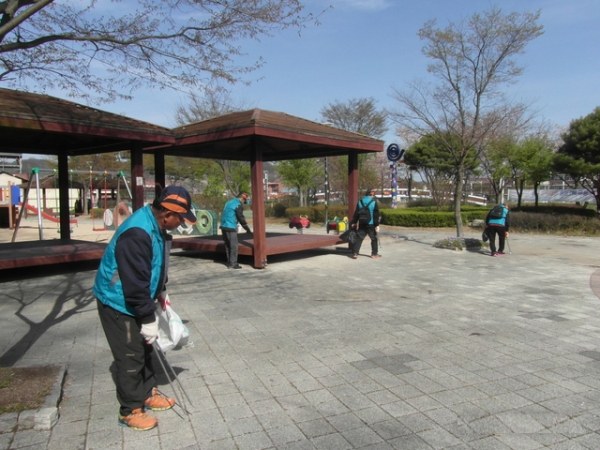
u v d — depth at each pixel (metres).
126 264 2.82
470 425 3.22
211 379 3.97
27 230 20.30
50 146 11.26
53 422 3.17
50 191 34.84
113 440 3.01
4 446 2.91
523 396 3.66
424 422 3.26
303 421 3.27
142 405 3.19
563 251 11.89
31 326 5.47
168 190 3.07
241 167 25.69
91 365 4.27
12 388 3.51
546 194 34.81
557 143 28.44
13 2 4.01
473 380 3.96
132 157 9.57
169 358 4.45
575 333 5.26
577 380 3.97
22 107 7.80
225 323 5.59
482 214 19.94
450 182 24.70
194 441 3.01
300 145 11.95
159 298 3.34
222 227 9.37
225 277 8.45
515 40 11.55
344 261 10.29
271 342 4.91
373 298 6.88
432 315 5.97
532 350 4.70
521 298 6.88
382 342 4.92
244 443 2.99
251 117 9.10
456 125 12.70
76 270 9.15
